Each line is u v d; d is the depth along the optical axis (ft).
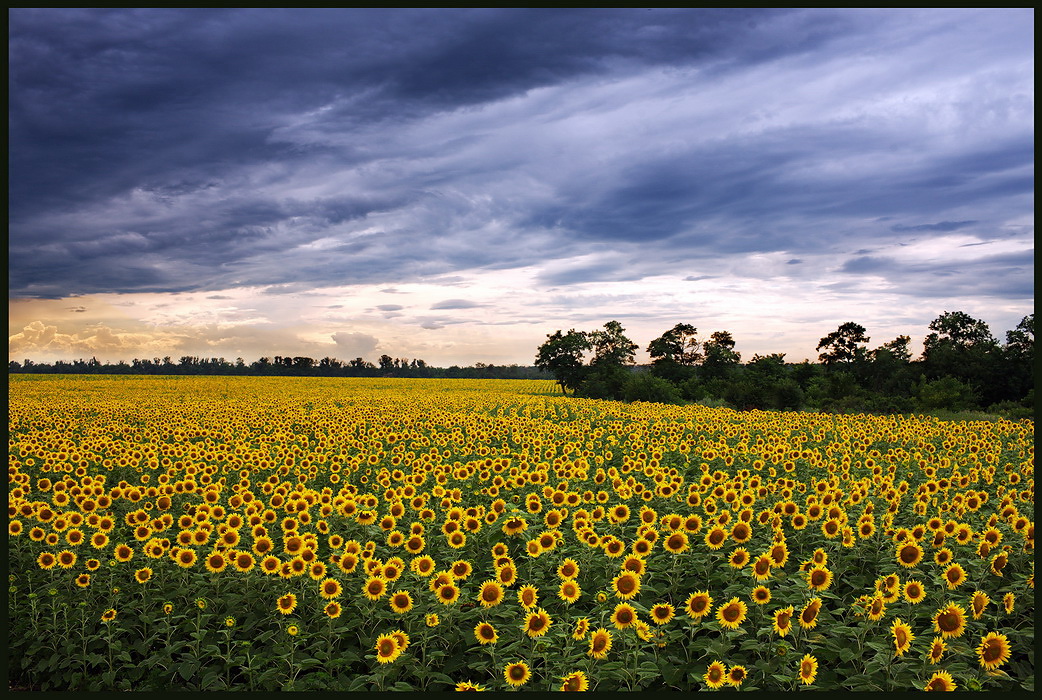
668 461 58.23
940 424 86.74
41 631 25.73
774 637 23.30
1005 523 32.63
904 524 34.83
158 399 143.95
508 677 20.11
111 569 29.22
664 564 28.94
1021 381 199.93
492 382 344.49
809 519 31.71
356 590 26.86
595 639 20.62
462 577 25.72
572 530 34.71
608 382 207.82
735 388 175.01
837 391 163.12
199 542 30.12
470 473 45.14
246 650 23.04
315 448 67.21
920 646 21.58
